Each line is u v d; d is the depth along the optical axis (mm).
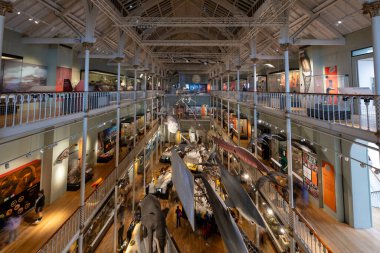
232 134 20516
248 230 11539
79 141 12953
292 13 11555
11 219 7840
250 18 11617
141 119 24969
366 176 7984
